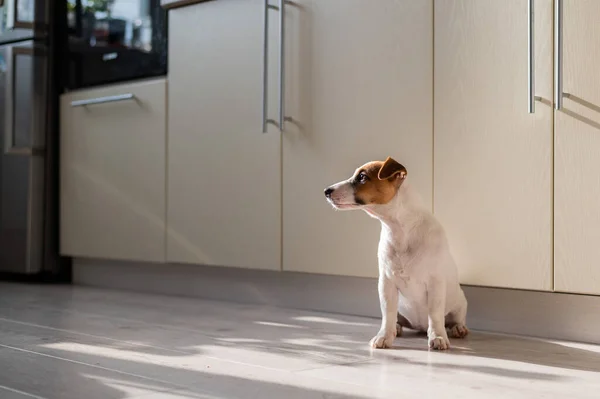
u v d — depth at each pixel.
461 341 2.08
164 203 3.10
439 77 2.28
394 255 1.99
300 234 2.64
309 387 1.52
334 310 2.62
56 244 3.64
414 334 2.20
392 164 1.92
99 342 2.04
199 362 1.77
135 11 3.26
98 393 1.47
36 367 1.71
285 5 2.65
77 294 3.17
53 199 3.63
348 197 1.98
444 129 2.27
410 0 2.34
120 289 3.35
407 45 2.35
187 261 3.02
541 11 2.06
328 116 2.54
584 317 2.06
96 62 3.43
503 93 2.15
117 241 3.30
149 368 1.70
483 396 1.45
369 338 2.12
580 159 2.00
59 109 3.59
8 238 3.64
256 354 1.87
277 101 2.69
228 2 2.85
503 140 2.15
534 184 2.09
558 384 1.55
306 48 2.60
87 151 3.43
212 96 2.91
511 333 2.20
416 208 1.99
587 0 1.98
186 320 2.45
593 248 1.99
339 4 2.50
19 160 3.59
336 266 2.54
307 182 2.61
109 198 3.33
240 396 1.45
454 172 2.25
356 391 1.49
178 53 3.03
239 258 2.83
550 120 2.06
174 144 3.06
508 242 2.14
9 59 3.61
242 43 2.80
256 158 2.76
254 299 2.86
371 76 2.43
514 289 2.19
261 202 2.75
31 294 3.16
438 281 1.98
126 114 3.24
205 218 2.95
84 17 3.48
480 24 2.19
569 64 2.02
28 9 3.56
